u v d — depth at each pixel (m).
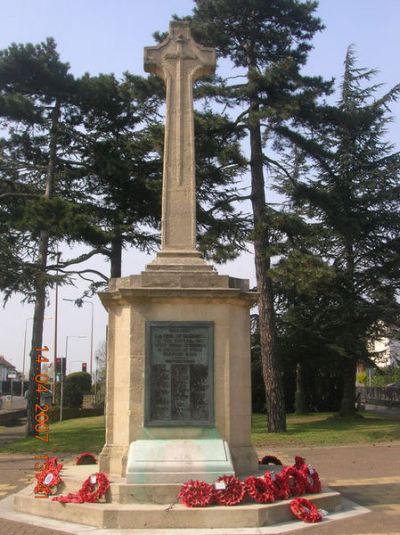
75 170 25.92
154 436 9.12
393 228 31.39
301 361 32.66
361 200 31.50
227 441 9.20
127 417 9.28
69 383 42.94
